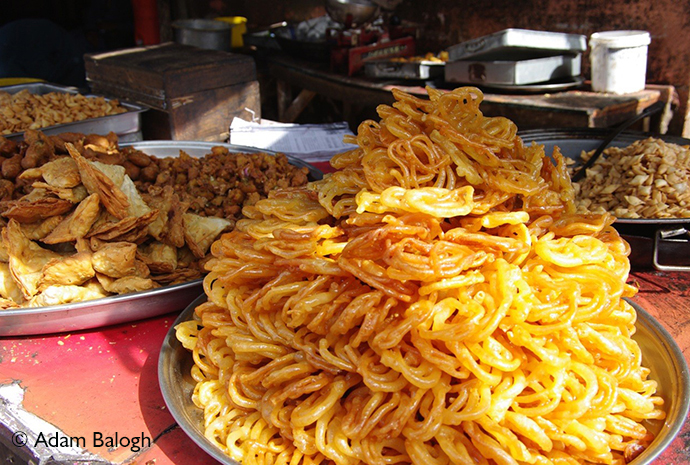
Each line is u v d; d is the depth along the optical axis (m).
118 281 1.36
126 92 2.98
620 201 1.74
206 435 0.96
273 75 4.56
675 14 3.17
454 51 3.25
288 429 0.91
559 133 2.17
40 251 1.41
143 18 4.76
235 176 1.88
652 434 0.91
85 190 1.47
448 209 0.88
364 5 3.89
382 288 0.87
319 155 2.39
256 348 0.97
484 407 0.82
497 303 0.86
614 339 0.92
